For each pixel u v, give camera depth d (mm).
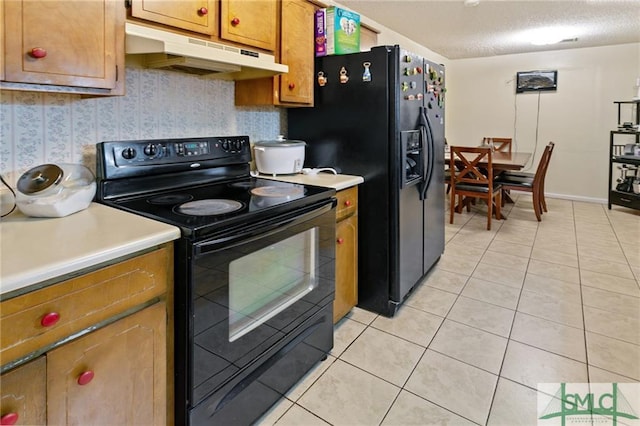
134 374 1116
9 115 1362
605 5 3541
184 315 1208
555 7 3590
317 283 1808
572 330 2201
